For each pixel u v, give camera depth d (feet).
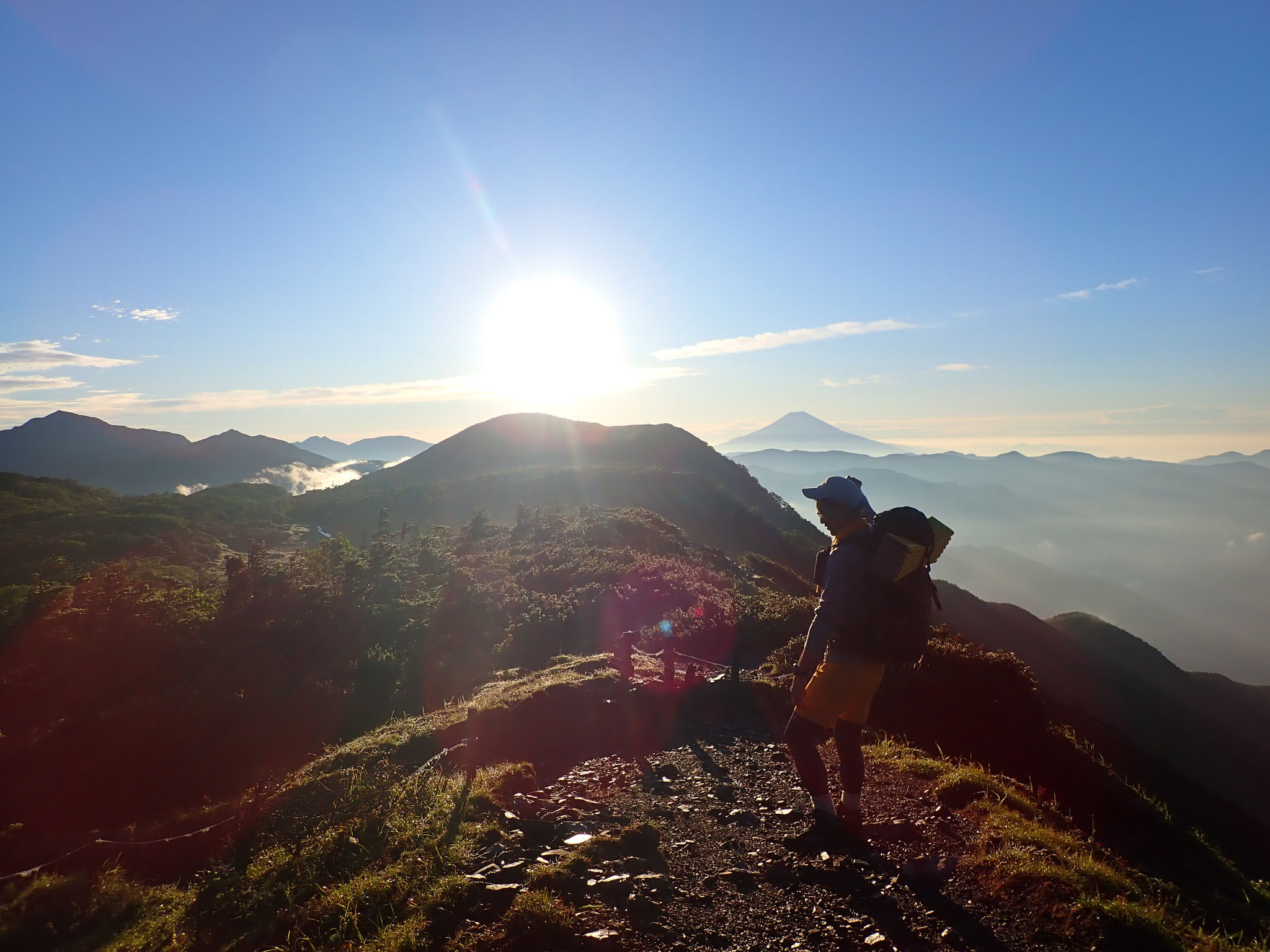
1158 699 157.99
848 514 15.21
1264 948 13.92
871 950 11.92
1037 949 11.73
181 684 79.56
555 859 15.80
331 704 69.82
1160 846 23.58
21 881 33.04
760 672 39.52
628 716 30.37
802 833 16.58
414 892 15.03
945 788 19.83
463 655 77.30
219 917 19.51
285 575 112.88
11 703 80.18
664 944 12.29
